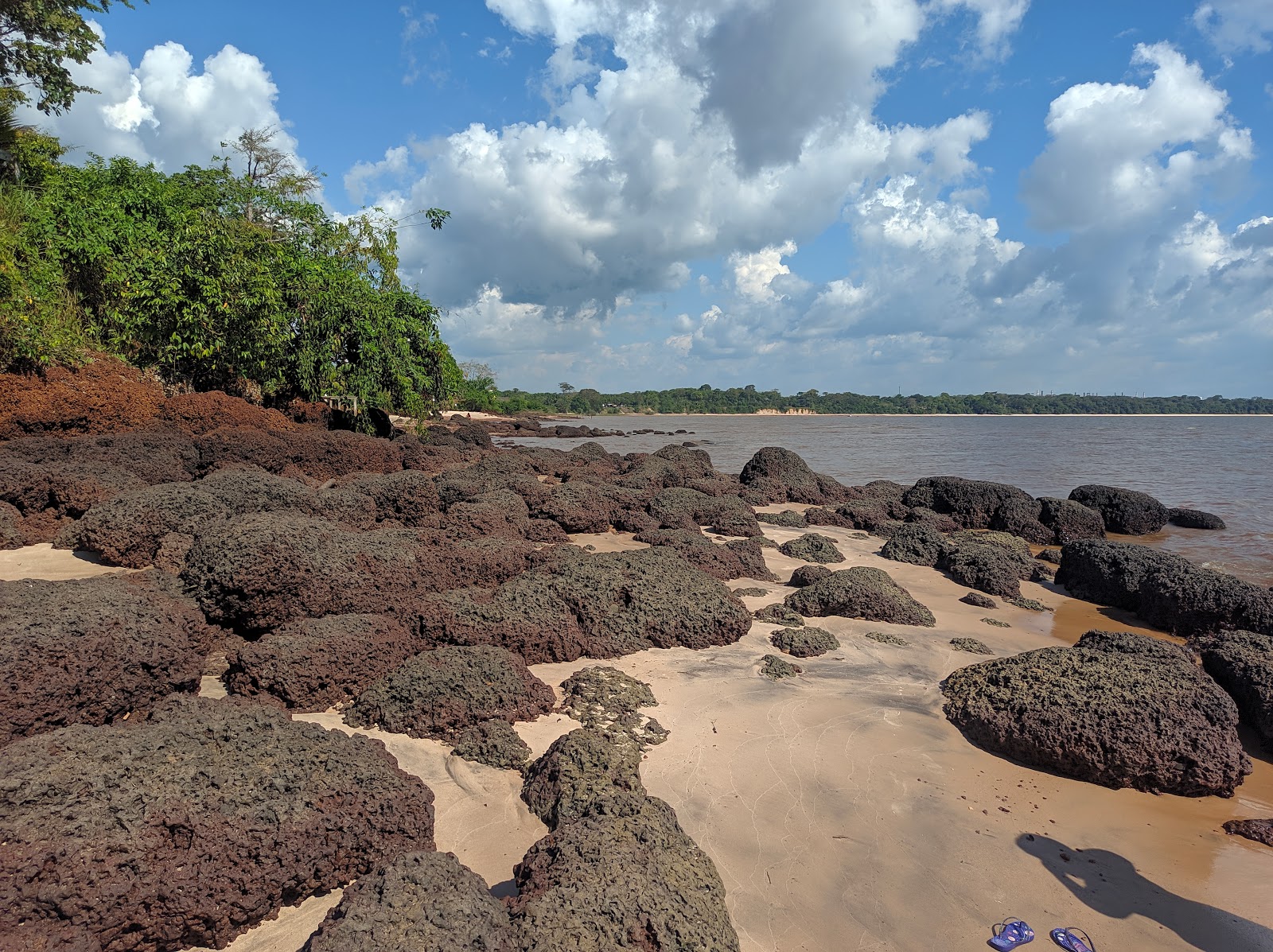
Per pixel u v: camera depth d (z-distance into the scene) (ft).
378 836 13.44
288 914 12.42
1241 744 20.72
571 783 15.57
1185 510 65.05
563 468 69.56
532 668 23.52
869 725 20.83
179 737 13.42
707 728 20.03
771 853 14.85
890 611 30.76
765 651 26.37
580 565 28.02
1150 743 18.62
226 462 46.52
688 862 13.12
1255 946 13.14
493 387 253.65
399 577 25.68
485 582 29.32
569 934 10.90
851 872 14.43
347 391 71.46
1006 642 29.60
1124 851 15.96
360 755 14.52
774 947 12.44
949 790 17.76
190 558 23.16
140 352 60.90
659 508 50.44
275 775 13.07
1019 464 107.76
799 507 64.49
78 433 47.47
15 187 64.03
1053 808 17.47
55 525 31.04
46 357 47.98
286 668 19.13
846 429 229.25
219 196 80.28
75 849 10.75
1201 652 26.13
